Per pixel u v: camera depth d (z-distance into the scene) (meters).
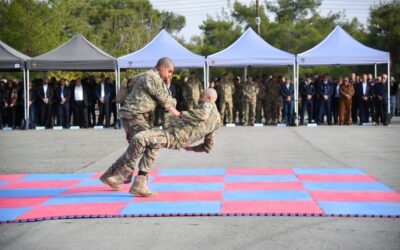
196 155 12.86
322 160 11.75
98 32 54.34
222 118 22.16
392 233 5.95
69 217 6.80
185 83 21.95
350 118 21.98
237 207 7.19
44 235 6.05
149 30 56.91
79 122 22.12
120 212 6.98
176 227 6.29
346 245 5.54
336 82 22.20
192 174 10.05
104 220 6.66
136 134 7.70
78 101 21.91
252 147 14.32
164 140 7.71
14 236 6.04
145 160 7.83
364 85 21.78
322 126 21.42
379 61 21.45
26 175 10.28
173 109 7.75
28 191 8.59
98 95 21.97
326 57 21.52
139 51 22.00
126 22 55.75
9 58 21.05
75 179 9.76
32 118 21.83
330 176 9.65
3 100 21.92
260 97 22.53
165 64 7.79
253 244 5.61
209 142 8.07
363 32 46.78
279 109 22.58
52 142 16.34
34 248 5.61
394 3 42.62
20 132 20.19
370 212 6.84
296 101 21.67
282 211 6.95
